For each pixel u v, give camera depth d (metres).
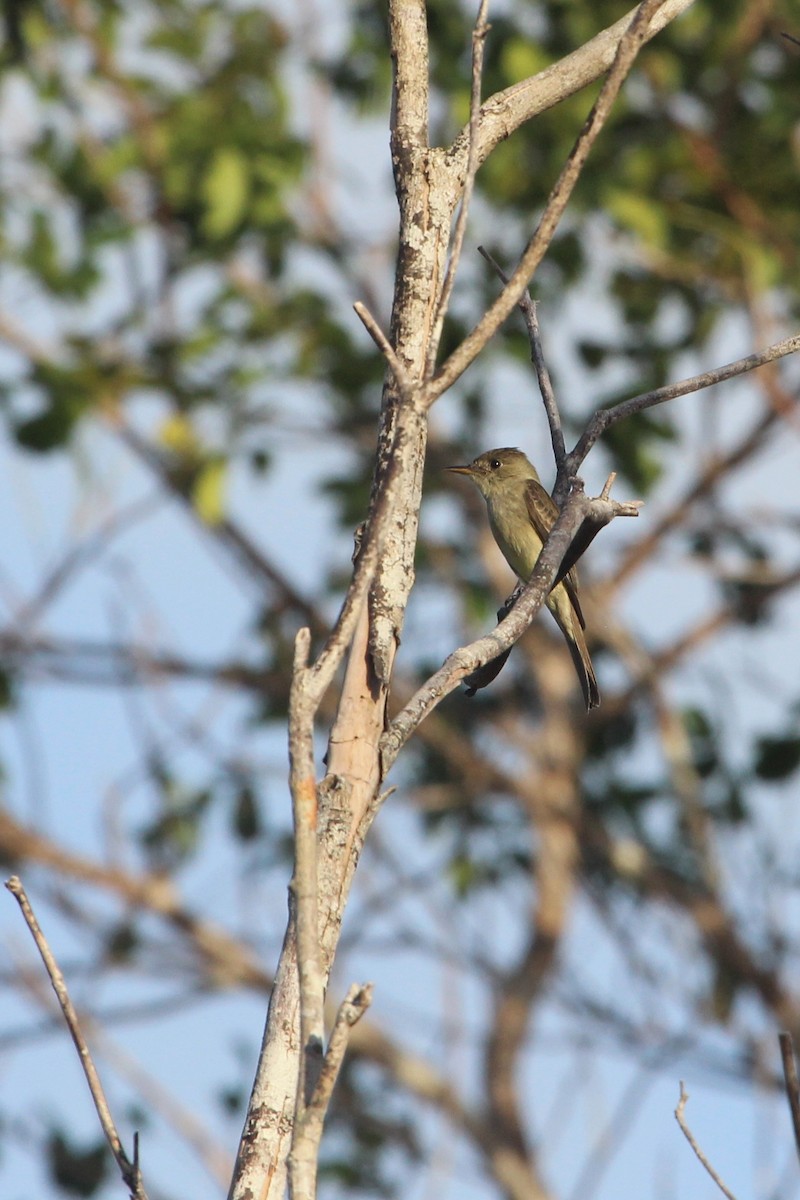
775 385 15.23
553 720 16.95
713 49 14.25
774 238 14.72
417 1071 15.78
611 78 4.62
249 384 14.10
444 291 4.59
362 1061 15.77
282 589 15.94
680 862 16.61
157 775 15.76
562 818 16.16
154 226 14.67
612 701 16.80
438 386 4.39
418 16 5.29
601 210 14.50
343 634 3.99
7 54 14.62
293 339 14.53
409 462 4.68
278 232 14.37
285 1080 4.10
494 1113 15.96
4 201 14.53
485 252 6.08
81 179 14.57
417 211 5.10
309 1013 3.63
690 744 16.27
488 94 13.62
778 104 14.52
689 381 5.59
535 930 16.44
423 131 5.20
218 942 15.52
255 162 13.83
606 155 14.27
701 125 14.77
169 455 14.54
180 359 14.06
